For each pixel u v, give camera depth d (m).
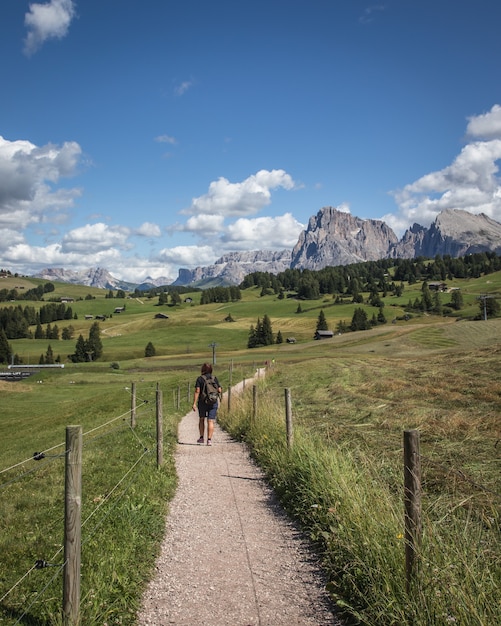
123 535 6.16
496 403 15.02
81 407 34.50
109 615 4.50
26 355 151.25
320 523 6.62
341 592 4.95
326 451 8.72
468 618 3.90
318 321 160.75
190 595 5.01
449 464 8.47
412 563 4.46
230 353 117.19
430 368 29.81
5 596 4.78
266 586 5.19
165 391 37.69
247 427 14.87
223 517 7.45
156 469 10.04
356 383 25.36
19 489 9.69
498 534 5.31
